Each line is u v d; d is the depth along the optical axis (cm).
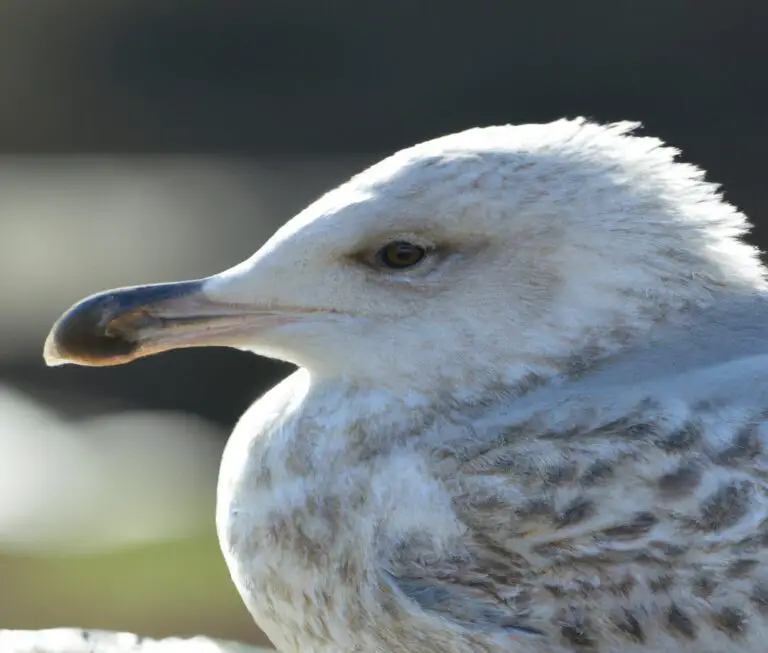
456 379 876
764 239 3616
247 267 916
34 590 1841
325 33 4944
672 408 823
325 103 4878
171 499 2256
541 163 881
